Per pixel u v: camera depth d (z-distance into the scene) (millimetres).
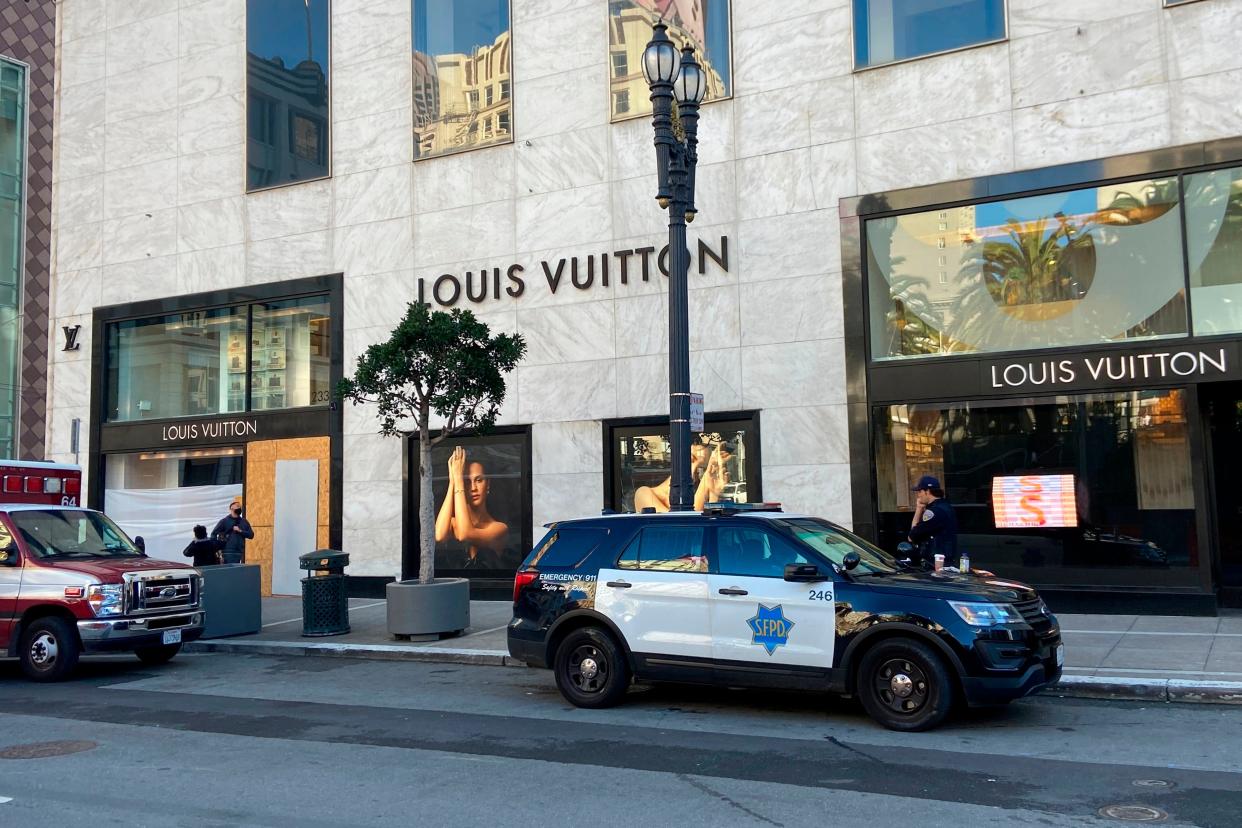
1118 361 13445
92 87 22625
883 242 15016
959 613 7848
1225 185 13133
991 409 14250
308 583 14406
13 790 6832
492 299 17703
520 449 17375
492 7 18188
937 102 14711
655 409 16266
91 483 21844
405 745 7996
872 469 14719
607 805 6242
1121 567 13383
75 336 22312
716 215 15977
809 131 15461
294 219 19844
